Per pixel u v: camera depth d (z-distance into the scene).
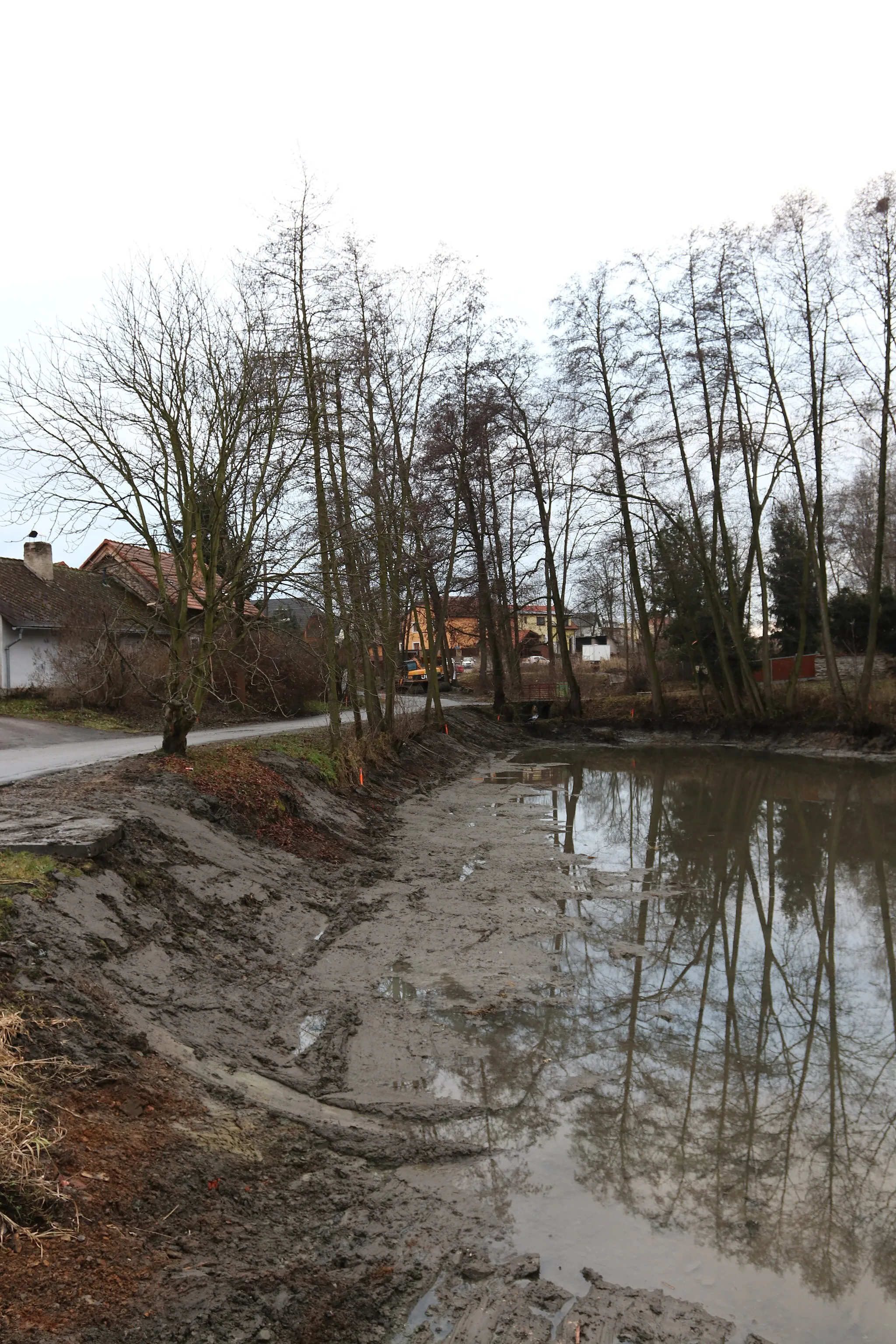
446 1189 5.55
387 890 12.77
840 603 39.81
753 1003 9.15
